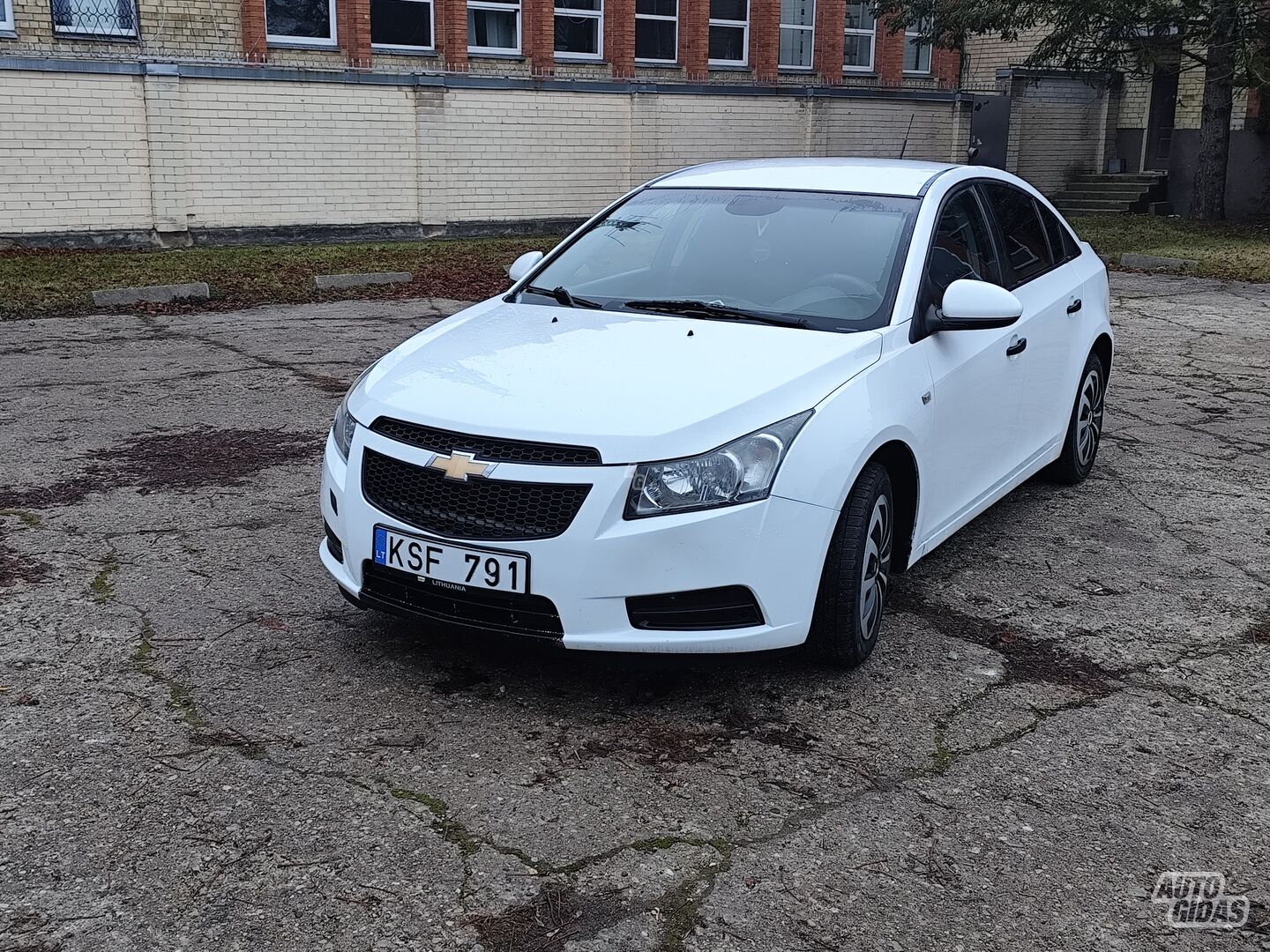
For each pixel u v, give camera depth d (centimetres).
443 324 496
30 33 1634
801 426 394
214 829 326
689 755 371
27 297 1206
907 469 454
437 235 1959
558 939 286
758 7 2280
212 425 752
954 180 552
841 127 2344
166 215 1698
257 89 1742
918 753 377
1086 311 643
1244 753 384
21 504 592
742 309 473
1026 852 327
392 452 398
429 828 329
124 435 724
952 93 2456
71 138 1611
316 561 526
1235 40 1975
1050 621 483
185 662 425
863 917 298
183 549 535
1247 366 1033
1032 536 587
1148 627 480
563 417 384
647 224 544
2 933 284
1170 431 808
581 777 356
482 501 381
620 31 2120
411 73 1872
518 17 2055
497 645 444
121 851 316
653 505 371
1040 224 632
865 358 433
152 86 1652
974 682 426
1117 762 376
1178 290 1488
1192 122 2519
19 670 416
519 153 2012
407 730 381
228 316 1177
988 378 514
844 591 410
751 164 591
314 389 857
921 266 484
